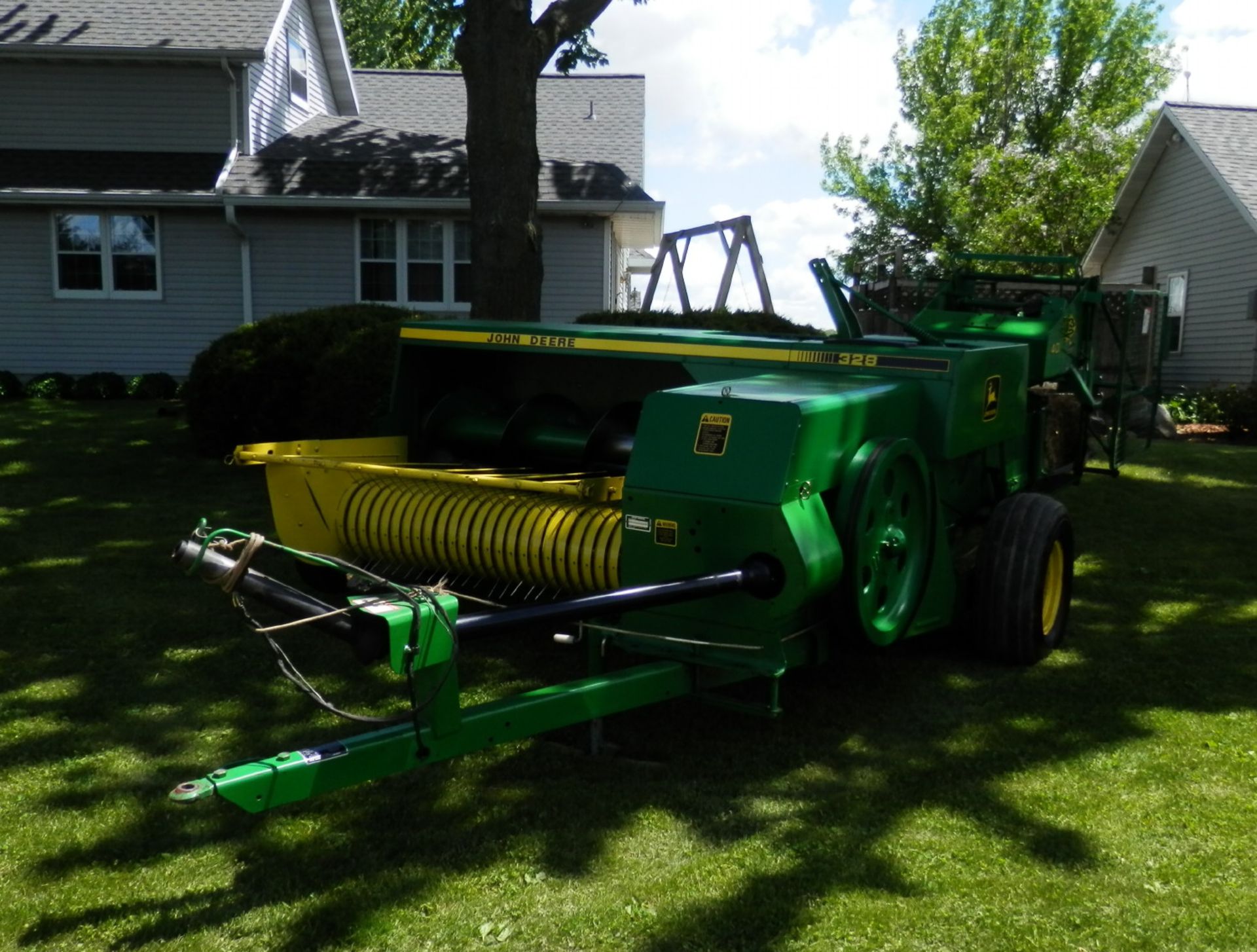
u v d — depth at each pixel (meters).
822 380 4.92
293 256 18.81
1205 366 22.12
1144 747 4.56
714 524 4.07
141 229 18.81
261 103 19.59
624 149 20.91
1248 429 16.66
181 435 12.73
